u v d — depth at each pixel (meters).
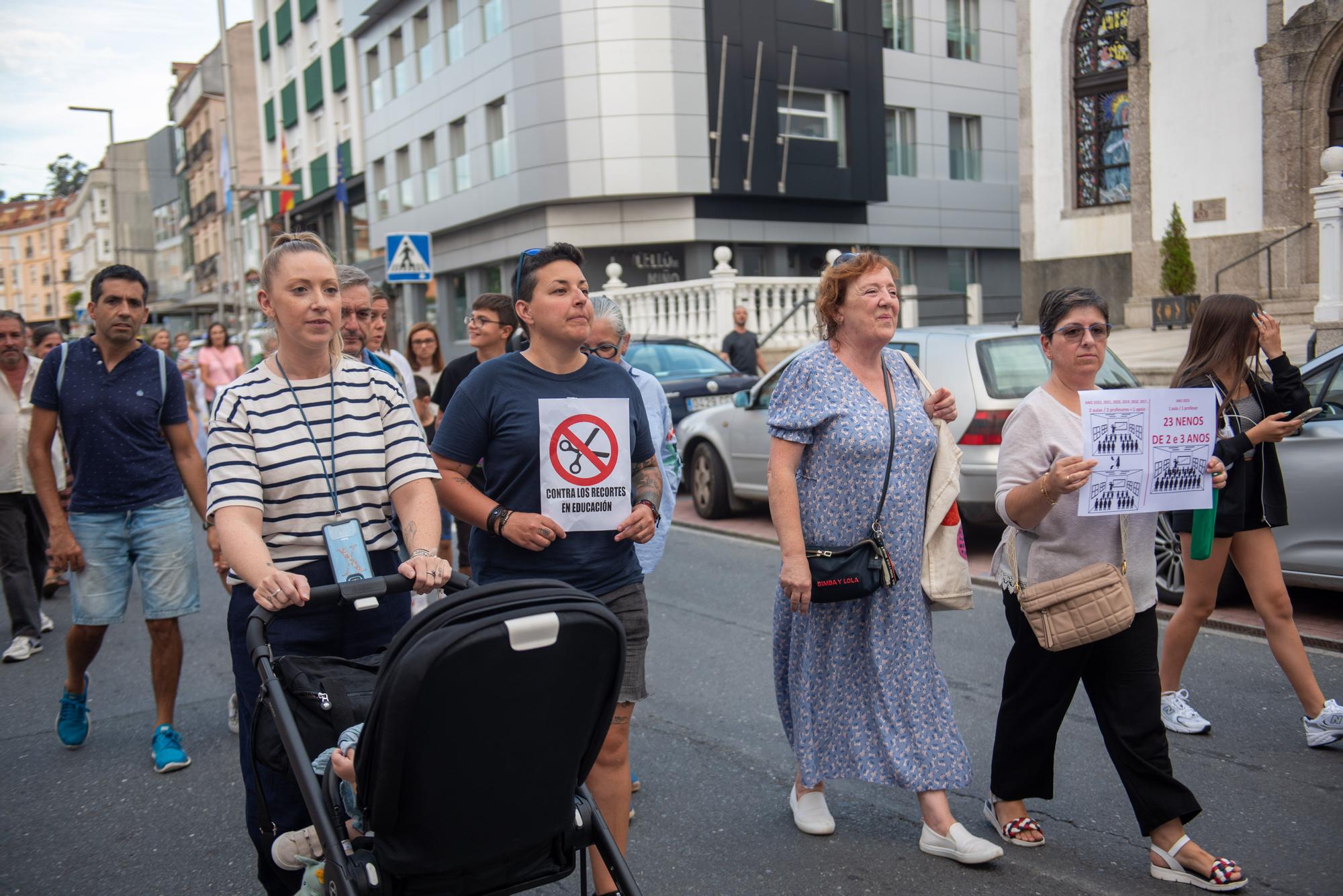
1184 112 17.64
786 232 26.06
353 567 3.04
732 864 3.98
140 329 5.22
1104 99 19.92
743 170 24.72
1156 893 3.63
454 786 2.38
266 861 3.21
